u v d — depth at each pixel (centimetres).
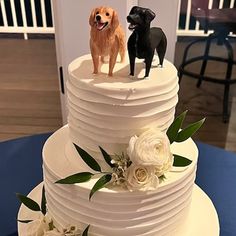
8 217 113
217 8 216
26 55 396
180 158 88
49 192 91
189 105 240
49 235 87
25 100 303
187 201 93
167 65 93
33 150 145
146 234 87
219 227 105
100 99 80
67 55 175
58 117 279
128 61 93
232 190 126
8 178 129
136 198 81
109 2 156
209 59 237
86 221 86
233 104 250
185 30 222
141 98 79
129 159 81
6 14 435
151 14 79
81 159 91
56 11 170
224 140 229
